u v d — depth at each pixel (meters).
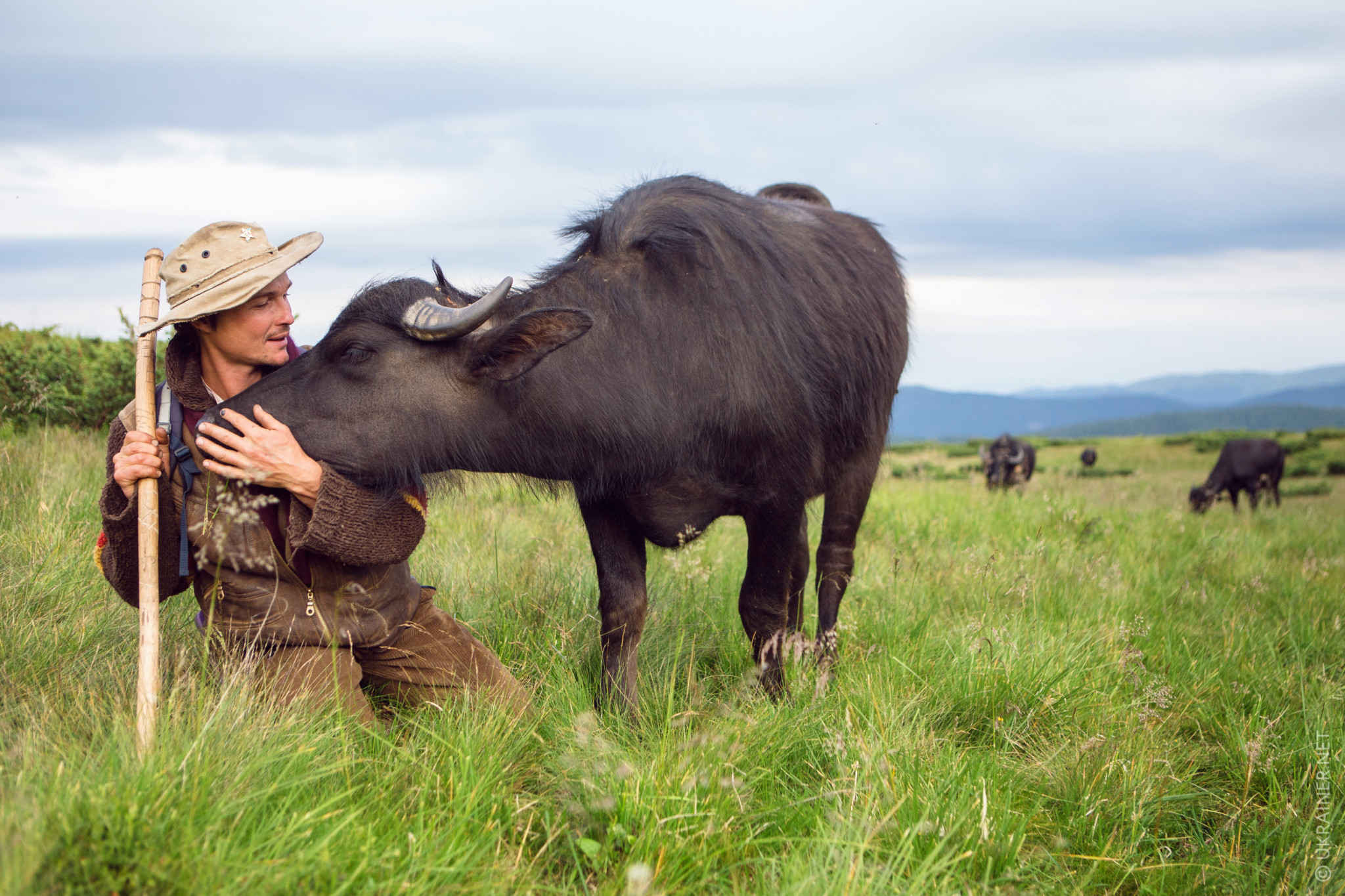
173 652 3.31
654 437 3.36
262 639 2.92
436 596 4.23
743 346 3.52
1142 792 3.07
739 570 5.50
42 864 1.81
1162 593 6.12
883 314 4.68
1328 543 10.22
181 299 2.75
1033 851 2.75
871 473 4.70
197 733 2.43
